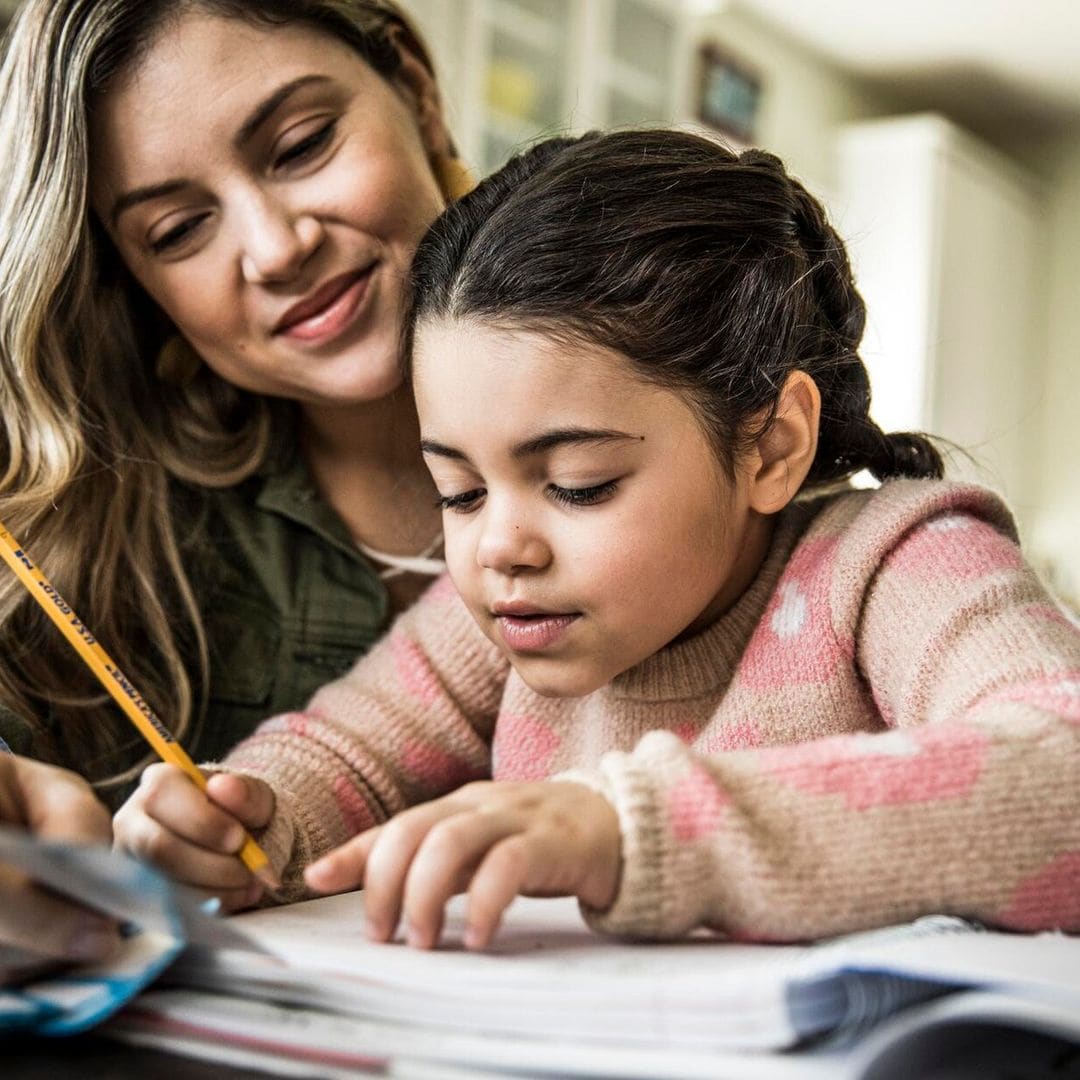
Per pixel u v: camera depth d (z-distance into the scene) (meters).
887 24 4.08
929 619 0.72
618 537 0.71
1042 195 4.80
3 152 1.05
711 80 3.73
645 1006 0.42
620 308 0.72
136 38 0.98
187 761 0.67
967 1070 0.41
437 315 0.75
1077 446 4.70
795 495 0.85
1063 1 3.87
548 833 0.52
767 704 0.80
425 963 0.47
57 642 1.05
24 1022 0.48
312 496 1.16
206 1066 0.46
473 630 0.96
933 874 0.54
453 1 2.68
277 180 1.01
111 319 1.15
